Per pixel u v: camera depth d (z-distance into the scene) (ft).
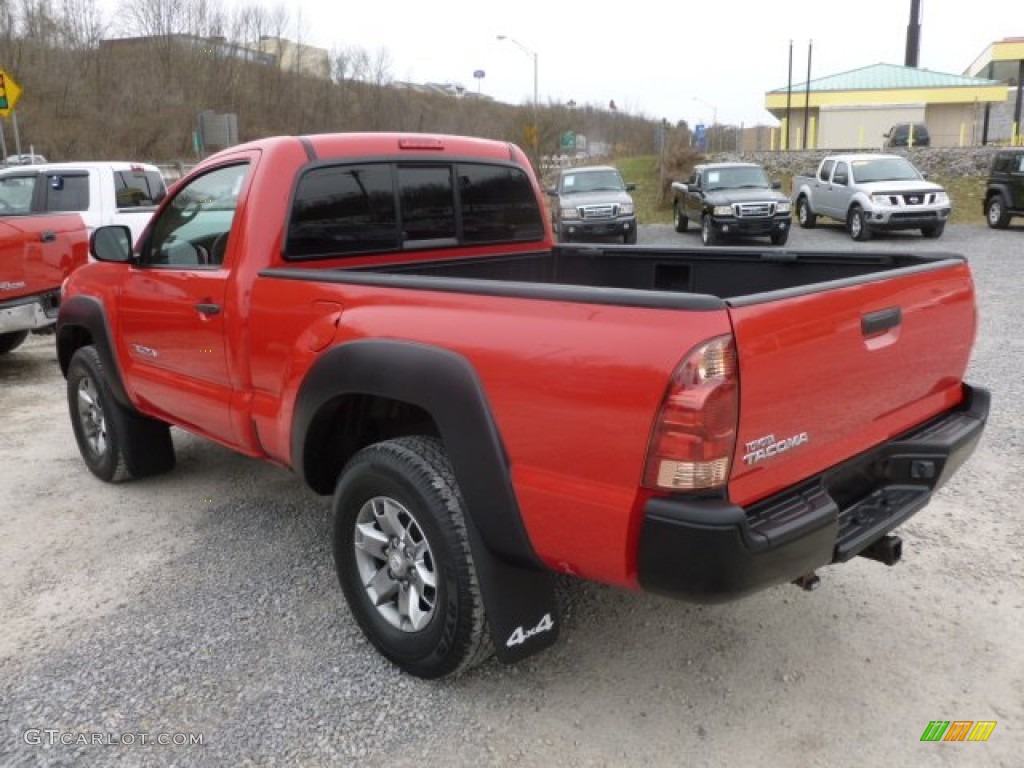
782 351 7.65
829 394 8.38
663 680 10.00
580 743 8.93
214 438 13.44
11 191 32.48
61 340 17.04
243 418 12.03
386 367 9.28
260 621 11.44
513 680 10.05
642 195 98.78
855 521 9.01
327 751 8.87
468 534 8.95
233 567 13.10
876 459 9.40
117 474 16.42
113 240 14.03
